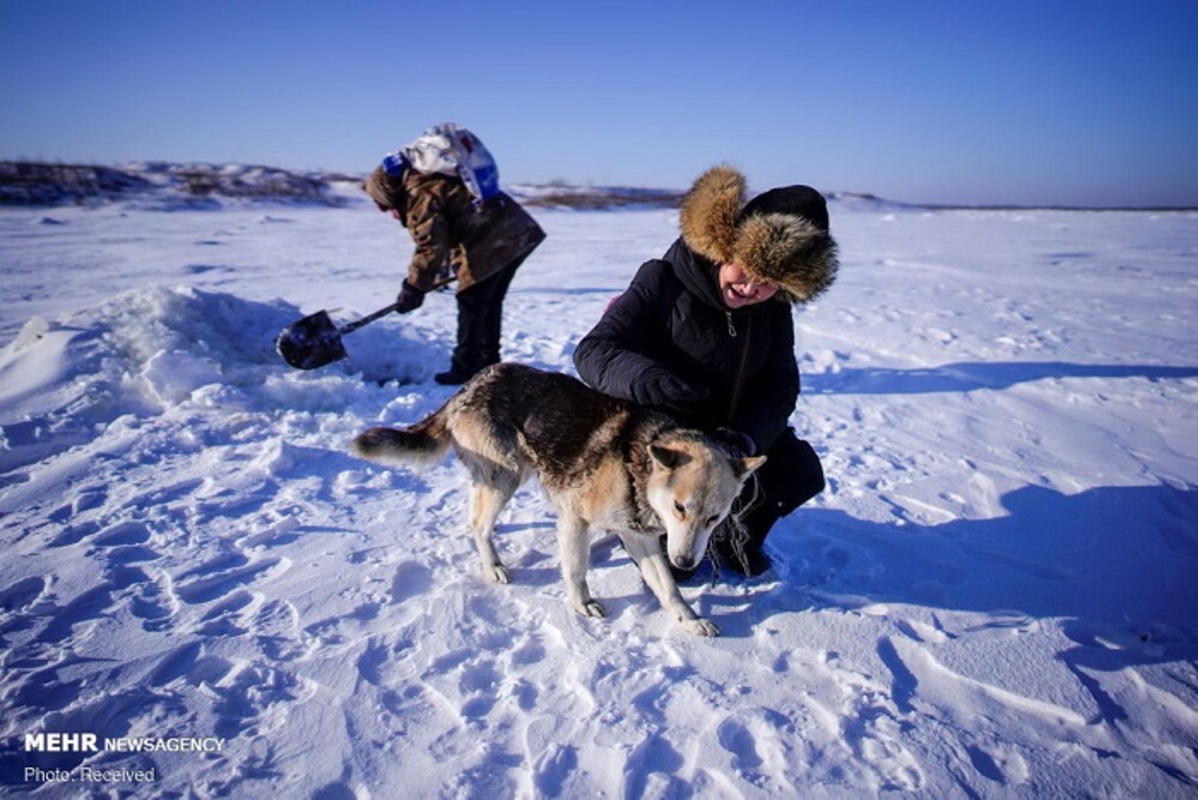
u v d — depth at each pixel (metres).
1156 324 8.85
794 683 2.55
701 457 2.72
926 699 2.48
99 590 2.90
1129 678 2.63
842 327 8.55
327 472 4.23
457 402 3.27
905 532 3.70
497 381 3.19
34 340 5.47
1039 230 28.81
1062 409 5.71
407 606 2.95
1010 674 2.59
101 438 4.37
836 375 6.55
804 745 2.25
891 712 2.40
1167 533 3.78
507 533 3.69
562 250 18.06
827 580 3.23
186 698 2.36
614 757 2.17
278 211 32.66
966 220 38.50
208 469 4.11
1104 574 3.34
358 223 26.00
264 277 12.02
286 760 2.14
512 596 3.09
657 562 2.97
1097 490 4.19
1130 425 5.35
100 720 2.25
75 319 5.57
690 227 2.77
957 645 2.74
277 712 2.33
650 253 17.30
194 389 5.06
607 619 2.95
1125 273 13.98
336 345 5.48
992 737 2.31
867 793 2.08
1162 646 2.82
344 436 4.70
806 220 2.62
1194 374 6.56
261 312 6.38
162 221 23.70
